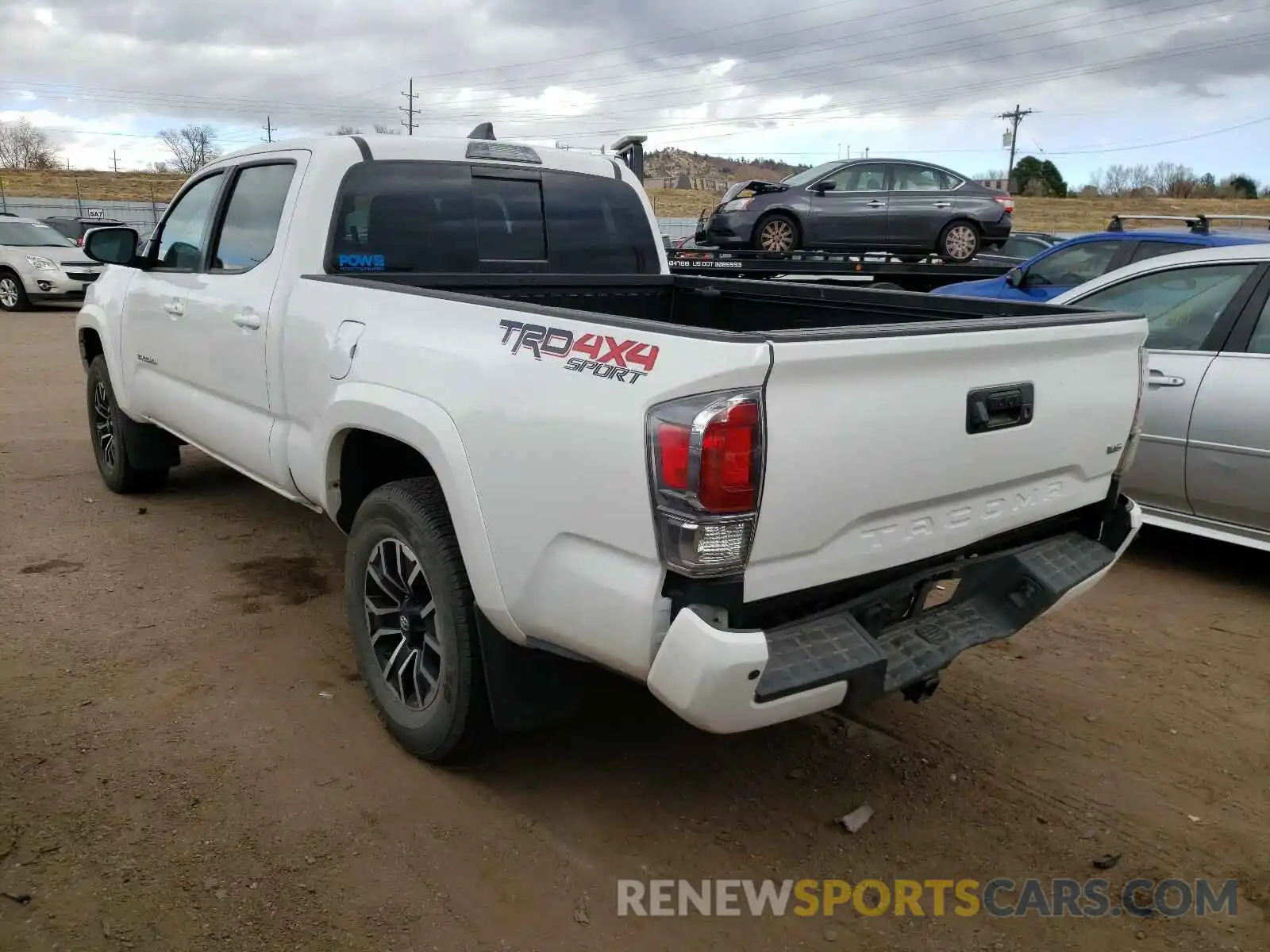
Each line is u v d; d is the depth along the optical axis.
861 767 3.37
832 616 2.62
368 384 3.25
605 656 2.52
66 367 11.12
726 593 2.31
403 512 3.12
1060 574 3.07
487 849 2.87
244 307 4.10
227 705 3.60
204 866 2.74
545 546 2.61
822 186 13.30
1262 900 2.74
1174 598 4.92
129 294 5.34
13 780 3.09
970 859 2.90
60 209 35.72
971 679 4.03
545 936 2.54
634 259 4.97
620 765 3.33
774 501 2.31
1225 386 4.88
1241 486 4.86
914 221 13.22
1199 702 3.86
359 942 2.49
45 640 4.07
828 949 2.54
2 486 6.33
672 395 2.29
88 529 5.49
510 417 2.67
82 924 2.51
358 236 4.06
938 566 2.86
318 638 4.18
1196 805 3.18
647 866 2.83
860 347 2.38
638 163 8.43
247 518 5.74
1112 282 5.61
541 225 4.63
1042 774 3.34
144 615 4.36
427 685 3.25
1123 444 3.31
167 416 5.11
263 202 4.28
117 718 3.49
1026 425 2.88
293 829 2.91
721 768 3.33
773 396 2.27
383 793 3.11
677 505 2.27
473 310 2.94
